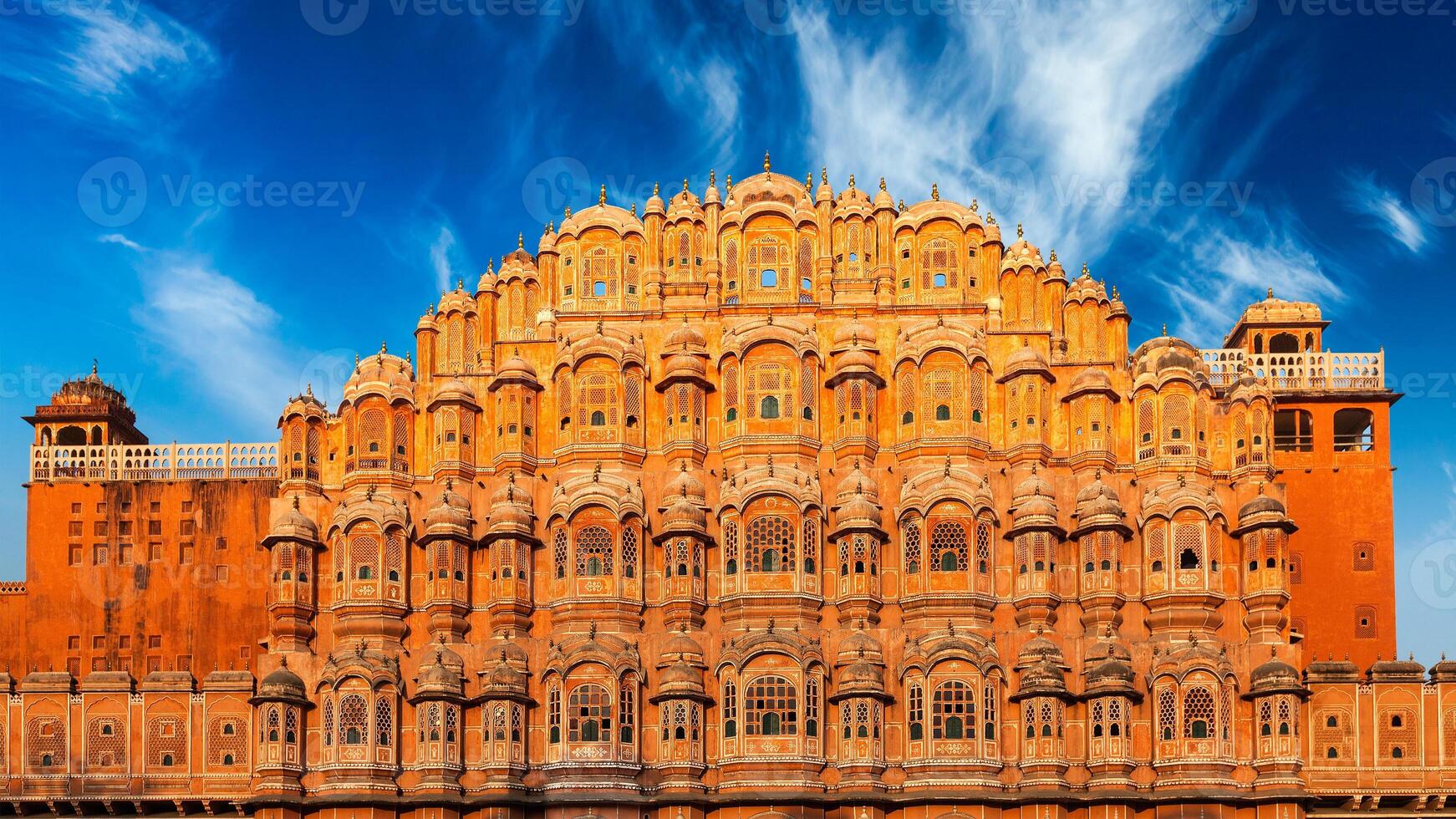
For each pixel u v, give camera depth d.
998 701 79.06
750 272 87.12
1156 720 78.75
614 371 84.44
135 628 88.88
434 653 80.56
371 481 84.06
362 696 79.50
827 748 79.38
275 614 82.25
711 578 82.25
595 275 87.38
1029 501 81.75
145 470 91.69
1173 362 84.69
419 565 83.19
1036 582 80.94
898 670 80.06
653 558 82.44
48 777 80.50
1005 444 84.25
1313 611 87.00
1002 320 86.31
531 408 84.88
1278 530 81.38
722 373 84.94
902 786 78.50
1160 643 80.50
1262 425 83.50
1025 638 80.31
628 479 83.00
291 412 85.44
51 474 92.12
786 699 78.88
